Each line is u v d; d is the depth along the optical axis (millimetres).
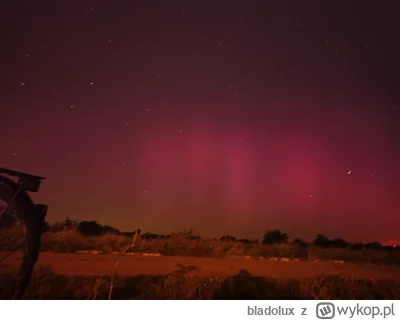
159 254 10586
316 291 6977
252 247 12148
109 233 11727
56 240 10711
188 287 6637
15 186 4621
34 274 6805
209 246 11523
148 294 6359
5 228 6012
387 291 7332
